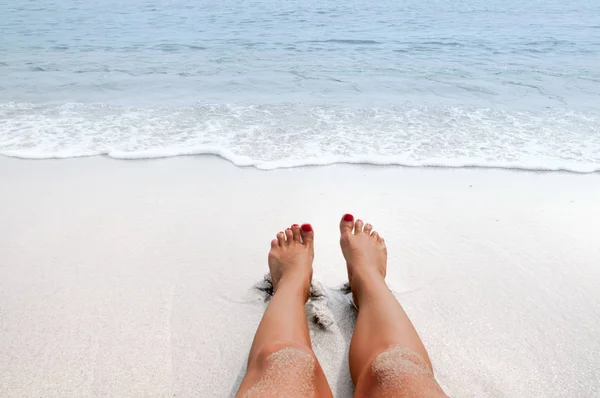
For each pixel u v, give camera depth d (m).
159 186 2.71
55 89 4.61
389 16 9.84
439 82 4.97
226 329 1.61
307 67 5.65
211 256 2.03
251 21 9.09
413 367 1.15
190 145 3.25
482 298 1.77
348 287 1.82
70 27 8.38
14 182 2.74
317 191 2.65
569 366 1.46
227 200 2.54
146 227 2.27
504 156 3.11
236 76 5.20
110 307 1.70
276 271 1.78
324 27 8.51
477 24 8.90
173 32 8.00
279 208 2.46
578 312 1.70
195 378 1.41
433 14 10.14
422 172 2.90
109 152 3.14
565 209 2.44
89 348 1.52
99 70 5.41
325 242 2.13
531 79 5.06
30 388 1.37
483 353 1.51
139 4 11.37
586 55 6.29
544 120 3.75
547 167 2.94
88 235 2.19
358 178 2.81
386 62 5.96
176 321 1.64
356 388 1.23
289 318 1.41
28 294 1.77
